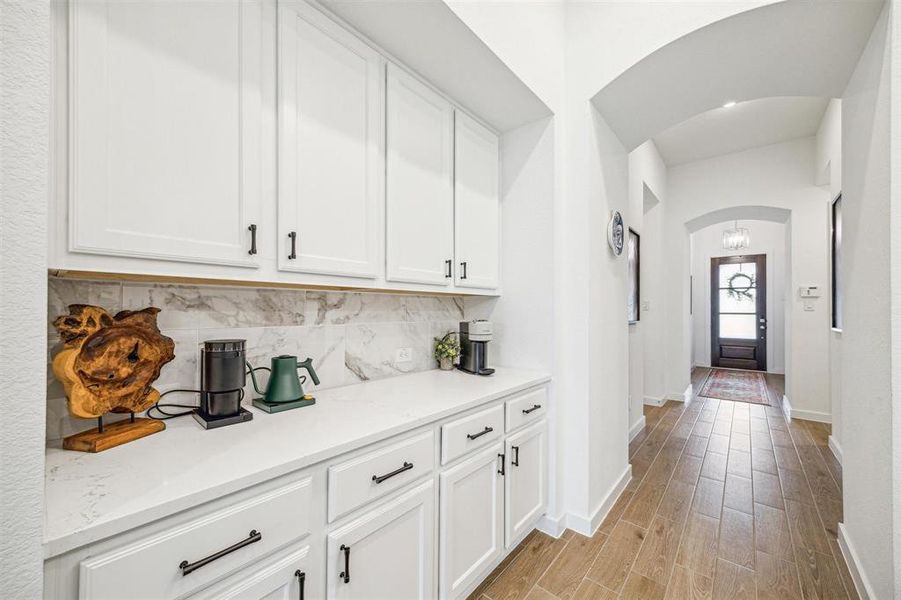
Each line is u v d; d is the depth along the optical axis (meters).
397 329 1.94
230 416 1.14
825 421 4.00
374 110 1.46
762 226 7.30
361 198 1.41
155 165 0.92
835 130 3.19
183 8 0.97
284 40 1.17
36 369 0.61
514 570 1.73
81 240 0.82
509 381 1.81
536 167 2.10
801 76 1.93
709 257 7.82
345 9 1.31
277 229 1.16
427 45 1.49
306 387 1.54
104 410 0.94
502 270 2.23
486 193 2.10
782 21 1.61
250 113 1.10
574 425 2.08
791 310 4.25
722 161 4.66
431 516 1.29
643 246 4.70
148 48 0.91
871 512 1.49
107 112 0.85
